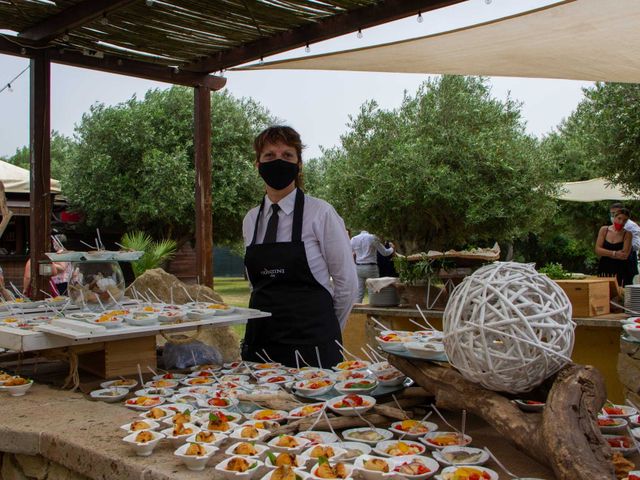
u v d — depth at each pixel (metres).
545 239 16.59
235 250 17.69
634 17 3.82
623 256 5.93
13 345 2.25
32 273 4.57
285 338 2.74
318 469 1.33
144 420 1.73
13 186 8.40
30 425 1.81
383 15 3.90
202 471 1.41
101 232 15.64
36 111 4.51
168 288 3.92
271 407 1.93
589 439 1.35
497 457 1.55
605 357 4.34
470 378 1.58
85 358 2.60
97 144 15.02
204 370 2.50
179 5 4.04
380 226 13.47
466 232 13.43
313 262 2.79
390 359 1.97
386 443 1.58
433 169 12.73
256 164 2.76
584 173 15.77
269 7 4.03
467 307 1.55
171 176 14.40
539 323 1.46
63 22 4.12
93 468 1.57
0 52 4.33
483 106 13.65
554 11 3.76
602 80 5.36
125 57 4.83
